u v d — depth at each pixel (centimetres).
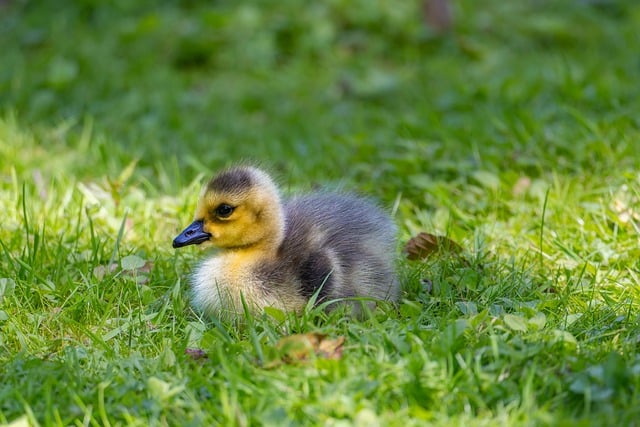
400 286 1078
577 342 908
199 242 1030
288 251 1029
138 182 1443
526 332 925
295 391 819
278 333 965
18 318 1012
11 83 1905
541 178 1373
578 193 1298
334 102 1922
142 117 1798
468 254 1160
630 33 2194
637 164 1353
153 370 883
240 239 1026
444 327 938
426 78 1998
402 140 1552
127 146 1666
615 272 1121
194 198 1337
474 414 801
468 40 2139
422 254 1173
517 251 1177
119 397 831
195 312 1041
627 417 782
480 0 2355
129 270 1120
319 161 1548
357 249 1055
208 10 2173
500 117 1656
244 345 920
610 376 815
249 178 1029
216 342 929
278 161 1591
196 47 2088
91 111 1828
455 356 865
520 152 1448
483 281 1082
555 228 1224
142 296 1059
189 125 1770
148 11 2241
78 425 796
